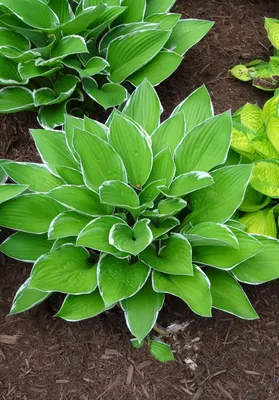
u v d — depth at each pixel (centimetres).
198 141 137
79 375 137
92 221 129
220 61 179
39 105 158
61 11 164
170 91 174
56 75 164
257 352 139
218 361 138
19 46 162
